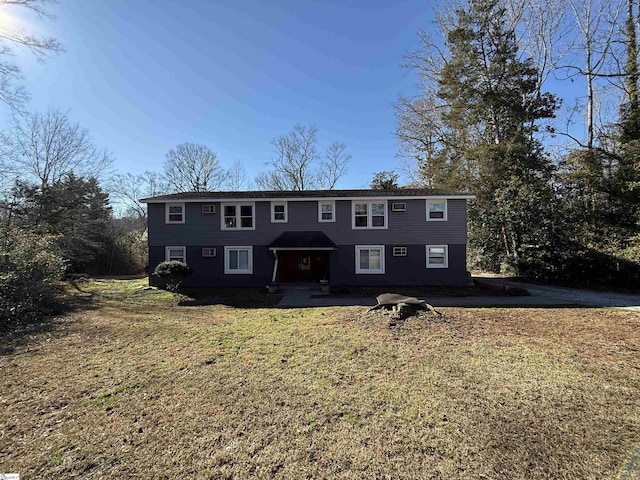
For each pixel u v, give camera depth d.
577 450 3.18
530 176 19.81
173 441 3.41
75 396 4.50
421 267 15.91
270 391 4.56
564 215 17.22
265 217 16.50
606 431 3.51
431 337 7.03
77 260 24.72
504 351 6.16
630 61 18.39
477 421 3.72
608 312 9.77
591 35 19.62
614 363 5.54
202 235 16.53
